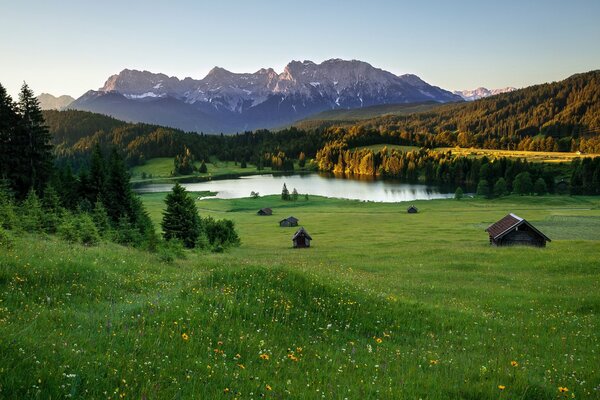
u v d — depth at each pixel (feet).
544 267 132.77
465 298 83.61
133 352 28.60
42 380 22.17
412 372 33.63
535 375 34.50
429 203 536.83
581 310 72.43
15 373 22.06
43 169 233.35
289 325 43.34
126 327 34.22
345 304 52.19
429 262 154.40
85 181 241.35
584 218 361.51
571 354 43.55
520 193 631.97
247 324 40.32
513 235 213.25
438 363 36.68
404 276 120.47
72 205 229.04
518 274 124.88
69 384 22.20
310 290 54.03
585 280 108.58
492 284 106.11
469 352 42.45
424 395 28.76
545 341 49.57
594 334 53.31
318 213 460.96
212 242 232.32
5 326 29.45
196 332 35.14
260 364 31.91
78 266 55.57
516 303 77.66
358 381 30.30
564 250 171.53
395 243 243.81
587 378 34.71
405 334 47.91
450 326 53.01
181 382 25.79
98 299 46.01
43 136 233.14
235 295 46.85
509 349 44.55
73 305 41.50
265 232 338.13
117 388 21.81
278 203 551.18
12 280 44.83
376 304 55.31
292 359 33.58
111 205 233.76
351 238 285.02
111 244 138.62
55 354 25.48
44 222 151.43
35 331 29.78
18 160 220.84
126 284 55.88
